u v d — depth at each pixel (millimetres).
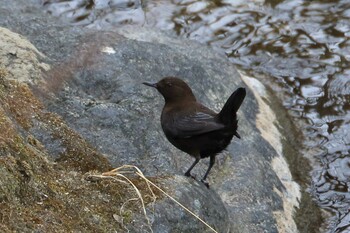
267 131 12125
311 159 12445
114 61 11094
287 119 13359
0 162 6820
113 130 9438
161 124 9469
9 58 9852
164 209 7645
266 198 10227
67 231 6789
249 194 10062
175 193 7984
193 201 8070
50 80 10008
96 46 11367
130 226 7266
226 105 8430
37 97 9461
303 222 10602
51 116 8594
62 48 11289
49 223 6750
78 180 7617
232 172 10375
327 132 13117
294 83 14352
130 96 10430
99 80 10641
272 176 10781
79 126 9305
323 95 14023
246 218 9688
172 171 9141
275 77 14508
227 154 10648
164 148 9500
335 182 11922
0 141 7078
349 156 12531
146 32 13641
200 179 9867
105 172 7969
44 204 6957
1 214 6469
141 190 7793
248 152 10875
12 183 6770
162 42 13211
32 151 7516
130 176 8172
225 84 12281
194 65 12016
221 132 8727
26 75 9719
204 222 7734
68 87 10117
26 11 13438
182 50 12773
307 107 13734
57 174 7559
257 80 14117
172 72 11648
